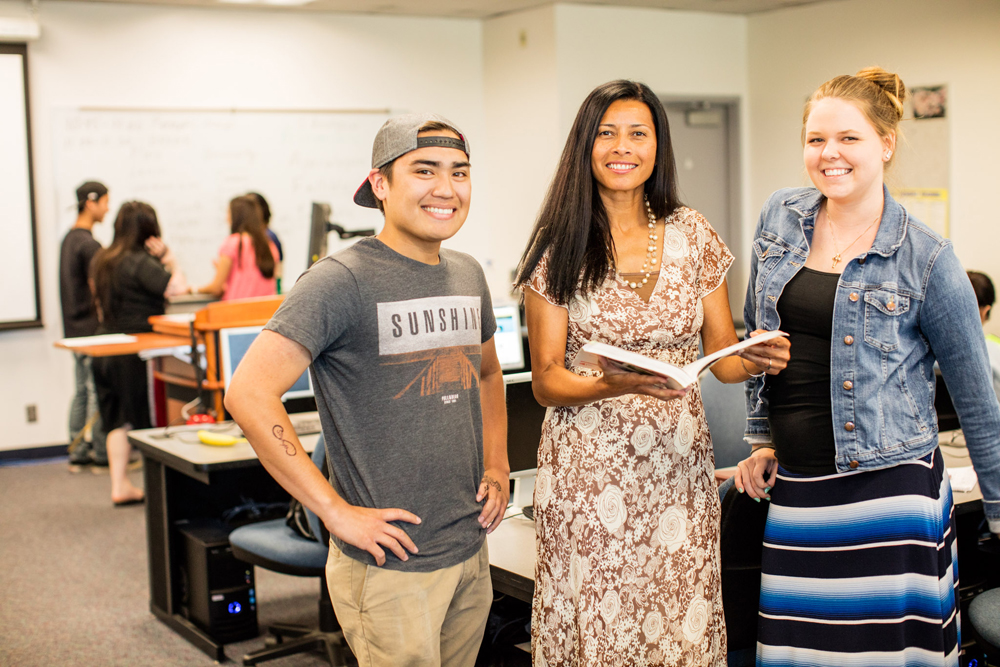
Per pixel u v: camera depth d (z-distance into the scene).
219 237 6.43
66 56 5.95
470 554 1.72
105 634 3.38
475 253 7.18
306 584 3.98
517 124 6.76
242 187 6.46
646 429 1.77
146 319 5.07
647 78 6.65
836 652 1.80
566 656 1.80
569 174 1.78
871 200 1.77
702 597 1.83
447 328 1.69
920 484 1.75
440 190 1.62
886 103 1.74
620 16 6.49
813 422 1.80
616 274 1.79
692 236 1.85
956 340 1.72
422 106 6.94
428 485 1.66
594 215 1.80
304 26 6.55
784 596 1.84
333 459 1.68
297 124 6.57
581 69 6.39
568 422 1.79
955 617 1.85
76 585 3.88
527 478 2.61
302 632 3.17
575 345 1.81
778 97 6.84
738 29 6.99
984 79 5.55
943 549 1.79
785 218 1.89
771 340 1.65
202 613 3.30
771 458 1.96
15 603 3.68
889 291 1.74
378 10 6.57
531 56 6.54
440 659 1.73
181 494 3.50
